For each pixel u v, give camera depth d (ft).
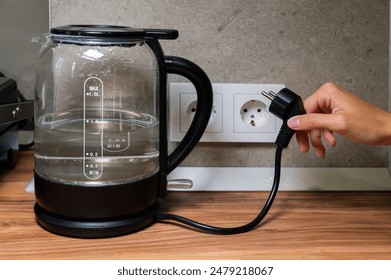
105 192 1.96
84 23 2.57
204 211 2.33
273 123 2.67
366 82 2.71
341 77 2.70
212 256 1.89
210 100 2.16
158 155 2.15
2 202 2.36
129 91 2.25
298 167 2.73
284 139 2.17
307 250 1.96
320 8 2.64
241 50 2.64
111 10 2.57
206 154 2.69
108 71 2.25
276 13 2.63
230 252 1.93
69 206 1.97
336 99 2.14
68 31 1.92
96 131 2.07
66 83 2.28
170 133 2.63
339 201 2.50
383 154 2.76
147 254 1.90
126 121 2.22
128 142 2.03
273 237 2.07
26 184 2.57
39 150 2.12
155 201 2.16
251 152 2.71
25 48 3.08
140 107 2.25
